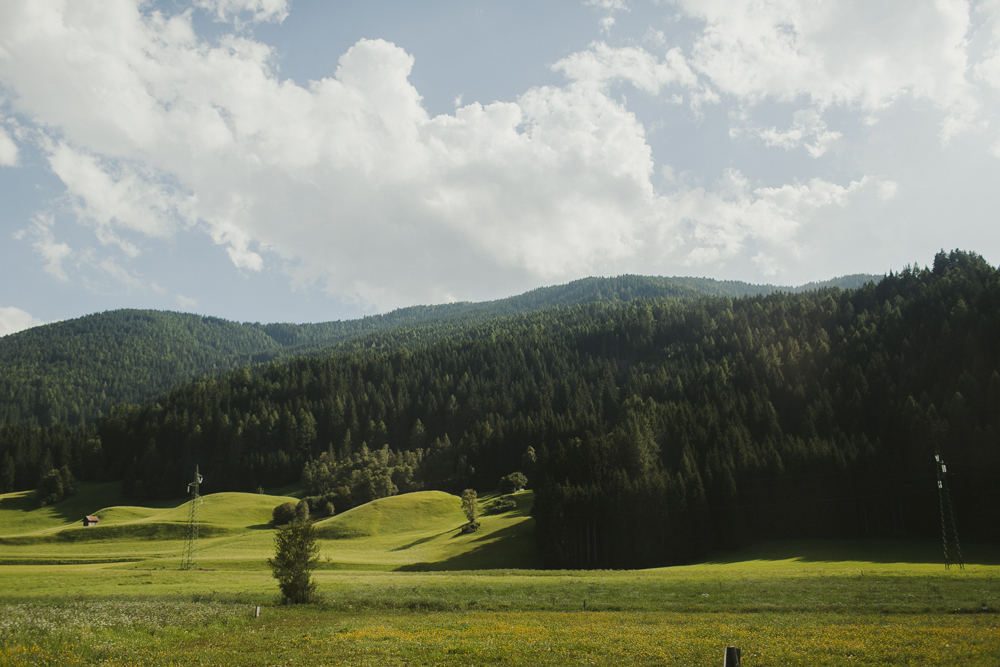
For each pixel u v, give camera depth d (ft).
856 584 150.61
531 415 607.37
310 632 98.02
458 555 297.94
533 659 74.49
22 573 218.18
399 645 83.97
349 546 347.56
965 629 94.58
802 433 363.15
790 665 71.41
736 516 294.87
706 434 350.02
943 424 299.58
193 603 135.85
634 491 285.02
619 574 193.16
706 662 72.59
